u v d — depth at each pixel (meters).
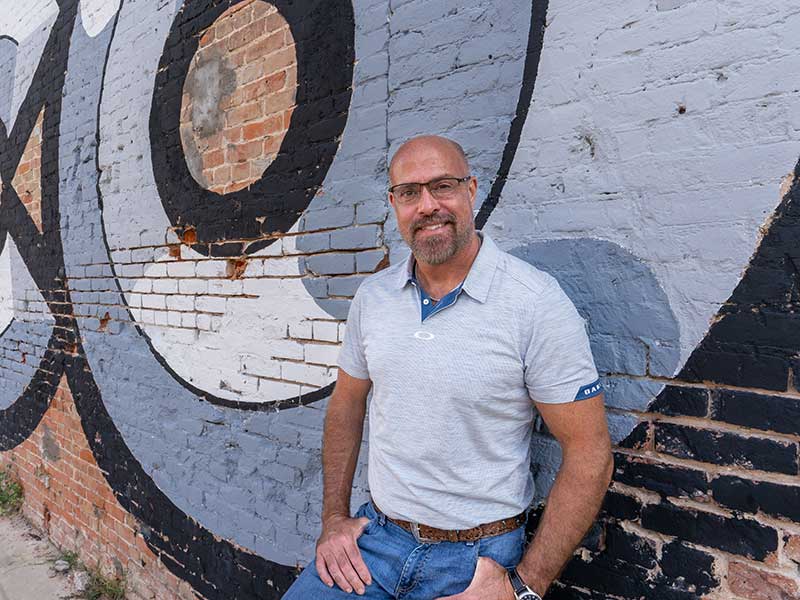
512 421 1.40
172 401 2.93
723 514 1.36
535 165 1.66
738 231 1.33
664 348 1.44
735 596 1.34
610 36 1.51
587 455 1.30
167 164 2.96
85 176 3.58
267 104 2.43
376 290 1.57
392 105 1.99
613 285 1.52
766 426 1.30
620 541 1.51
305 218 2.28
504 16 1.72
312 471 2.27
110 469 3.37
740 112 1.32
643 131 1.46
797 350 1.26
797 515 1.26
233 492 2.59
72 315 3.73
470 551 1.41
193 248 2.81
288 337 2.36
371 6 2.05
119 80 3.30
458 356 1.35
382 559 1.50
